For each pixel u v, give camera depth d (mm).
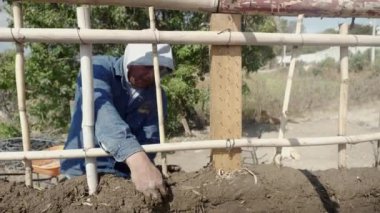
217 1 1938
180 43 2074
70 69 9812
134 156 2053
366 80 16125
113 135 2070
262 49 11820
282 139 2311
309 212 2312
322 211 2338
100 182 2131
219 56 2188
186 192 2160
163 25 10031
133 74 2369
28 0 1889
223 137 2244
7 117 10555
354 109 14312
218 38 2113
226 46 2176
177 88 9961
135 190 2092
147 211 2070
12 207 1993
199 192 2178
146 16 9812
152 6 1938
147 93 2477
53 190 2074
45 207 2020
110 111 2148
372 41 2355
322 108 14281
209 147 2201
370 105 14758
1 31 1884
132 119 2494
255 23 10109
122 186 2111
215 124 2250
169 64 2354
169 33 2049
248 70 11750
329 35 2281
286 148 2461
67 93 9883
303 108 13867
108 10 9531
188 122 11562
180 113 10766
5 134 8984
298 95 14328
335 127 12180
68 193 2074
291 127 12211
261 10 1906
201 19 9945
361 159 7734
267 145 2291
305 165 8039
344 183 2420
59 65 9688
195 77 10430
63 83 9852
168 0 1930
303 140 2346
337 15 1892
